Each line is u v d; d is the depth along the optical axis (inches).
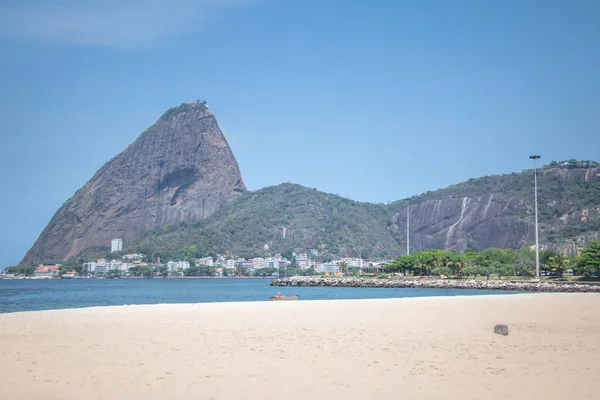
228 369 1010.1
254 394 848.9
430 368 1025.5
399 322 1726.1
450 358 1121.4
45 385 895.1
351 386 894.4
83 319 1748.3
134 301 4940.9
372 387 888.9
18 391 859.4
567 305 2588.6
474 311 2172.7
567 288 5684.1
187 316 1862.7
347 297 5118.1
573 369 1027.9
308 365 1045.8
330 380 932.0
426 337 1400.1
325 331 1492.4
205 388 881.5
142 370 1000.2
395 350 1204.5
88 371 990.4
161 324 1624.0
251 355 1140.5
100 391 862.5
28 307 4047.7
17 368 1009.5
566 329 1614.2
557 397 839.7
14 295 6309.1
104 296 6003.9
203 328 1539.1
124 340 1317.7
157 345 1252.5
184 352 1170.0
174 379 936.3
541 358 1131.9
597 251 6948.8
